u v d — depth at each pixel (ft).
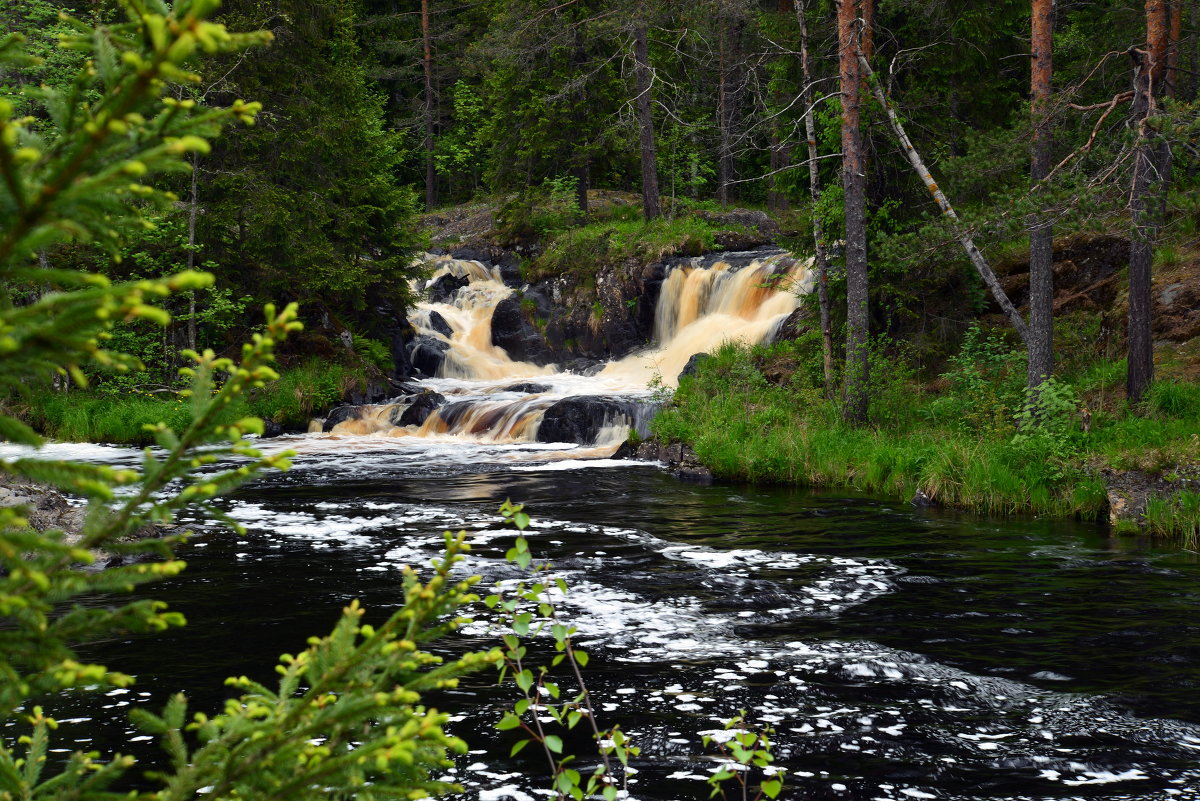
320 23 91.40
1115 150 47.42
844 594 28.19
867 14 63.98
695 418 63.67
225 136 84.02
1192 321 60.08
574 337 99.71
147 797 5.83
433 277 113.91
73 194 4.42
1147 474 41.68
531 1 112.27
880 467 50.85
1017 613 26.13
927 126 65.26
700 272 94.12
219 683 19.88
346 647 6.41
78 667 5.14
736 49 112.47
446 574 6.67
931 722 18.01
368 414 80.94
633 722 17.94
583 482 53.42
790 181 73.92
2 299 4.73
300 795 5.86
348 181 94.12
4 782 5.86
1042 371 51.72
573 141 121.08
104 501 4.99
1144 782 15.42
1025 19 80.02
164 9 4.75
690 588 28.68
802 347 74.38
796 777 15.55
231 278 86.12
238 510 43.14
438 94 161.79
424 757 6.44
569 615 25.62
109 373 79.36
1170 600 27.55
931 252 51.80
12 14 64.80
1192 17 69.31
